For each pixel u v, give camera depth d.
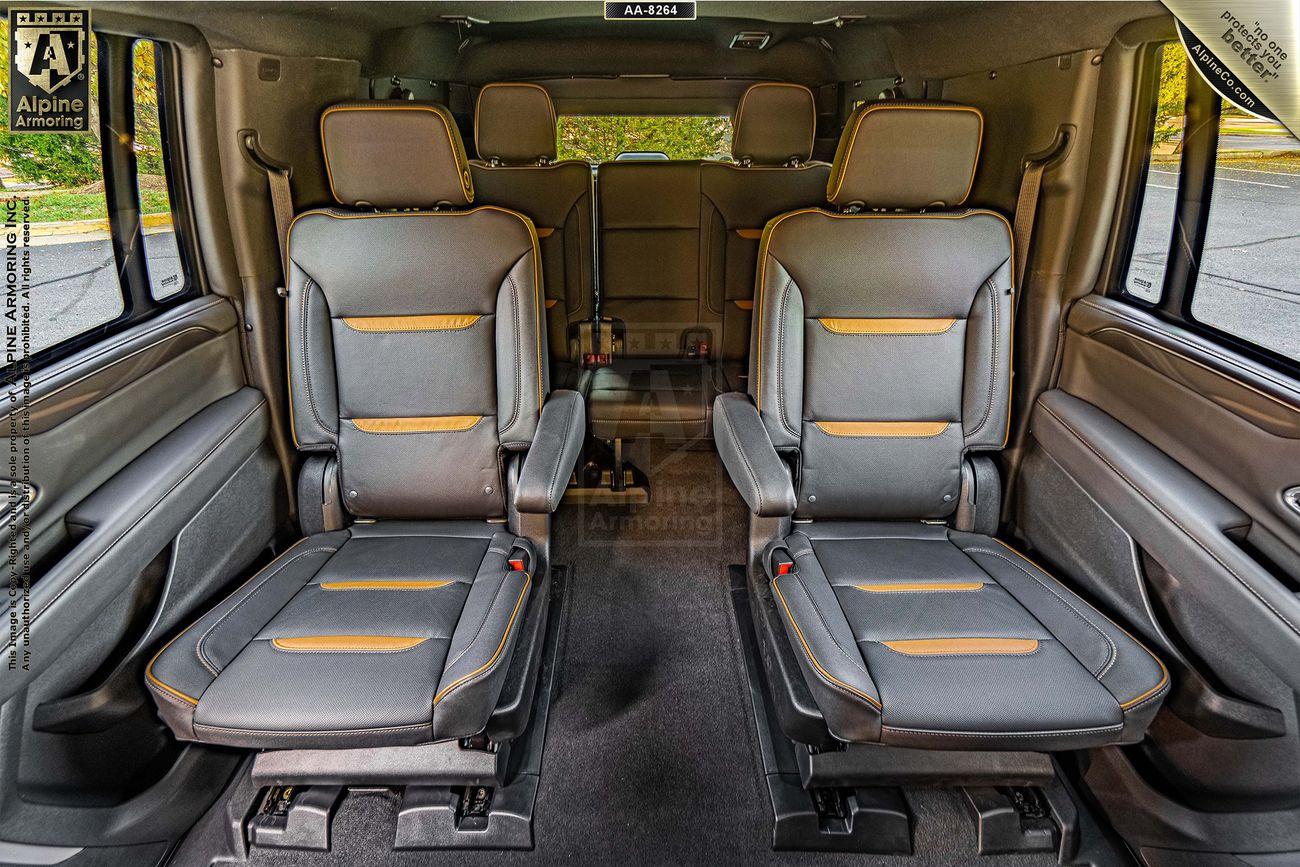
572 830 1.63
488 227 1.78
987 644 1.43
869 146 1.71
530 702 1.60
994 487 1.95
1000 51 2.00
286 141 1.93
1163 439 1.63
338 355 1.82
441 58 3.10
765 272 1.88
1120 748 1.62
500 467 1.88
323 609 1.52
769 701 1.94
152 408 1.58
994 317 1.86
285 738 1.26
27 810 1.21
